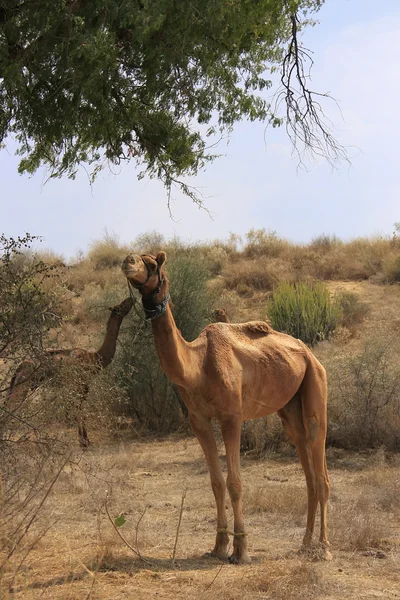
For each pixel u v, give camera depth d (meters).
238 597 5.73
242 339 7.43
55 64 8.09
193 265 17.09
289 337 7.95
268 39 8.96
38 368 6.72
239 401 7.05
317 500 7.49
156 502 9.51
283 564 6.72
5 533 5.82
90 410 7.30
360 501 9.04
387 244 29.42
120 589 5.93
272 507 8.99
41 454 6.65
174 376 6.73
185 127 9.20
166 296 6.58
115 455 11.93
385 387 12.85
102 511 8.86
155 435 14.66
